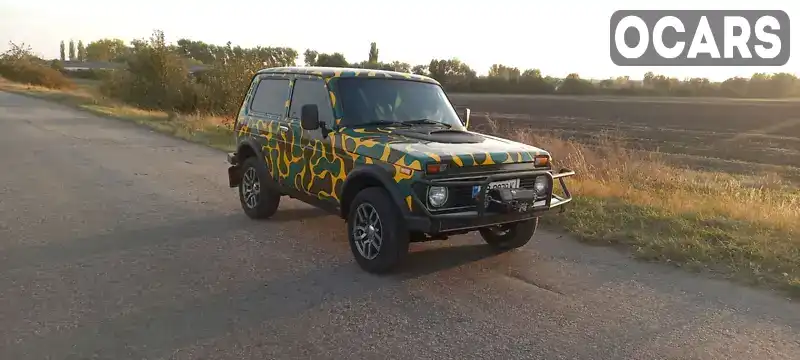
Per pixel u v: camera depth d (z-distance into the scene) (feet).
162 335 14.69
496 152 18.69
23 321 15.31
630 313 16.34
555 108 163.22
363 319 15.76
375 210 18.94
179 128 64.80
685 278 19.13
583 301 17.17
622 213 26.07
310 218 26.45
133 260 20.36
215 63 99.71
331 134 20.90
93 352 13.75
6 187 31.91
